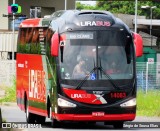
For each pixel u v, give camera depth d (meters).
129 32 30.77
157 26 100.06
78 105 29.81
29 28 35.34
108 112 29.95
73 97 29.88
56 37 30.11
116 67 30.31
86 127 32.03
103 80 30.02
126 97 30.12
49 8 95.75
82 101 29.84
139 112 41.44
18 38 37.50
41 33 33.06
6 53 80.94
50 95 31.22
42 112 32.91
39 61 33.31
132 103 30.22
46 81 32.03
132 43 30.70
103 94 29.91
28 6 93.69
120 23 30.92
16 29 83.38
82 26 30.44
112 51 30.44
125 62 30.47
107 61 30.28
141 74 54.88
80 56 30.19
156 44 96.06
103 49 30.36
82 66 30.11
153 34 101.44
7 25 87.25
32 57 34.53
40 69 33.19
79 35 30.36
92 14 30.86
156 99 45.50
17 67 37.78
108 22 30.70
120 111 30.05
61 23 30.70
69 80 29.92
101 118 29.92
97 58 30.22
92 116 29.89
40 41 33.19
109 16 30.98
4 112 42.25
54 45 30.09
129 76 30.34
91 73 30.03
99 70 30.12
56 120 31.36
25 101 36.03
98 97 29.84
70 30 30.34
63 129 30.52
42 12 95.19
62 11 32.06
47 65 31.81
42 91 32.81
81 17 30.66
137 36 30.56
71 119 29.89
